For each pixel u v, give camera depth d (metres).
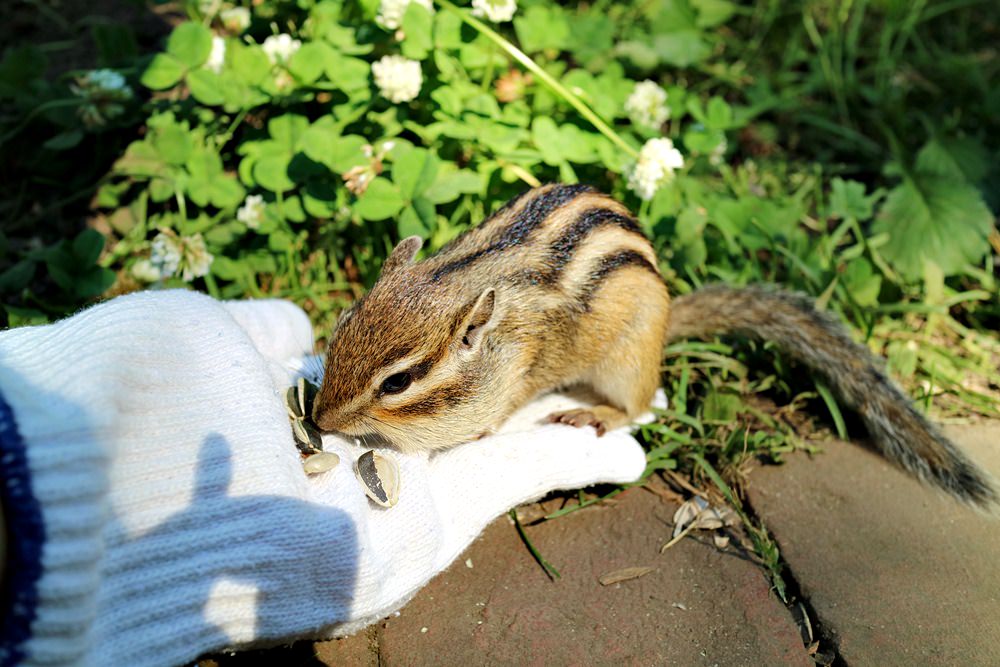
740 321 0.35
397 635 0.27
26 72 0.40
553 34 0.41
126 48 0.42
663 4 0.46
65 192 0.40
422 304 0.28
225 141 0.39
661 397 0.34
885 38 0.49
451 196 0.36
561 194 0.33
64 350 0.24
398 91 0.37
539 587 0.28
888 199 0.40
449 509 0.28
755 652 0.27
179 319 0.27
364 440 0.29
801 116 0.46
